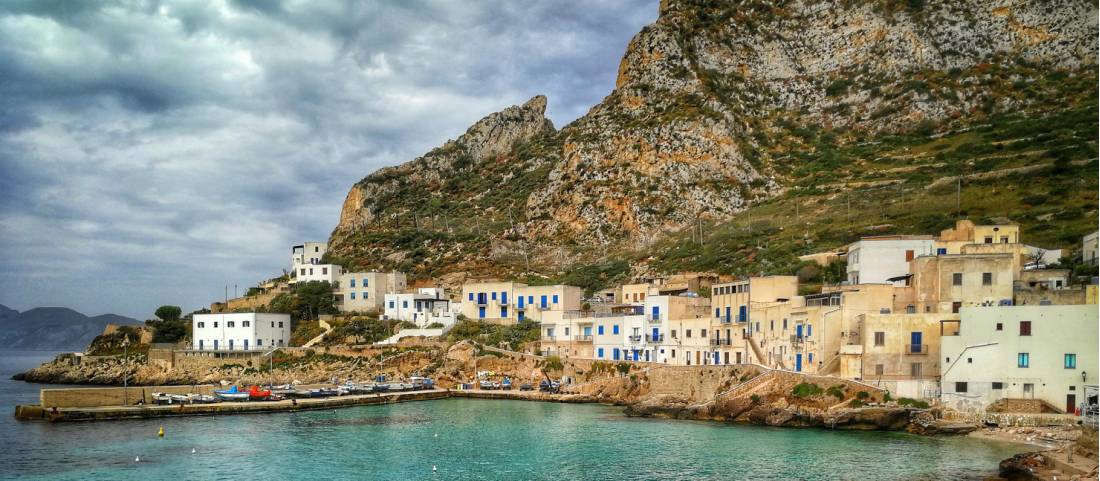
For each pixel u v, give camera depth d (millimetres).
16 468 81938
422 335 169750
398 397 137250
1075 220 169875
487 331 170500
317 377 158125
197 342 180500
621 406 129750
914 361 100750
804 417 100625
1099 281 107812
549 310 167125
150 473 80375
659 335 144500
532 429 104938
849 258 138125
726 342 130250
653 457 85188
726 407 108562
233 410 120750
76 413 111438
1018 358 93812
